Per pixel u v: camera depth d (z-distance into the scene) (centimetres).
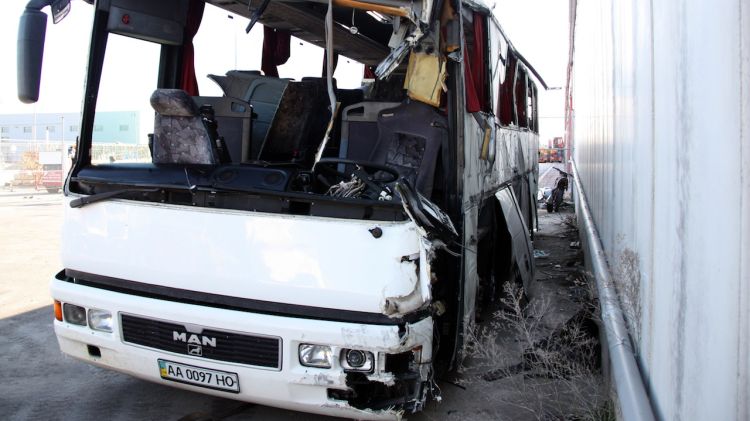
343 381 336
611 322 349
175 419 422
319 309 343
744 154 152
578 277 900
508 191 742
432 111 423
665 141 245
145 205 375
